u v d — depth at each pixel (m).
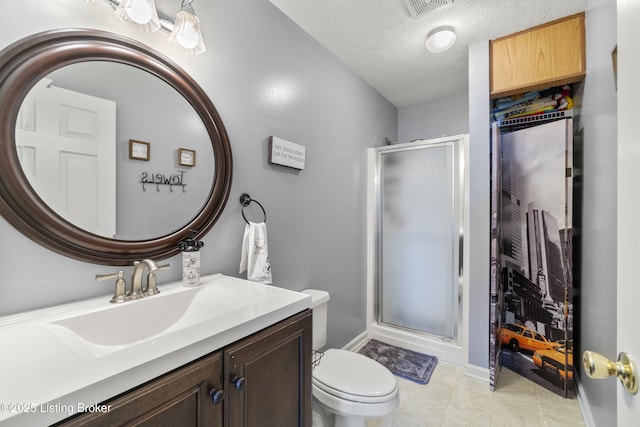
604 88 1.32
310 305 1.01
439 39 1.84
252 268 1.36
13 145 0.77
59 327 0.73
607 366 0.52
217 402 0.68
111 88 0.96
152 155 1.07
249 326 0.78
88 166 0.91
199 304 1.03
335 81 2.11
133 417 0.54
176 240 1.13
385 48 2.01
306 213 1.84
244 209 1.42
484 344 1.95
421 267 2.35
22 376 0.52
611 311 1.21
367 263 2.56
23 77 0.78
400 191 2.45
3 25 0.76
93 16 0.92
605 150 1.31
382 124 2.81
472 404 1.68
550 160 1.85
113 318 0.84
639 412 0.45
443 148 2.25
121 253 0.98
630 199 0.49
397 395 1.24
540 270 1.90
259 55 1.50
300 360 0.96
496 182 1.86
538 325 1.90
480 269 1.96
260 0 1.50
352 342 2.33
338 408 1.21
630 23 0.49
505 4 1.60
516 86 1.85
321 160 1.98
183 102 1.16
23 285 0.79
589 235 1.58
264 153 1.53
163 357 0.59
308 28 1.79
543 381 1.85
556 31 1.74
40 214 0.81
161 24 1.03
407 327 2.42
